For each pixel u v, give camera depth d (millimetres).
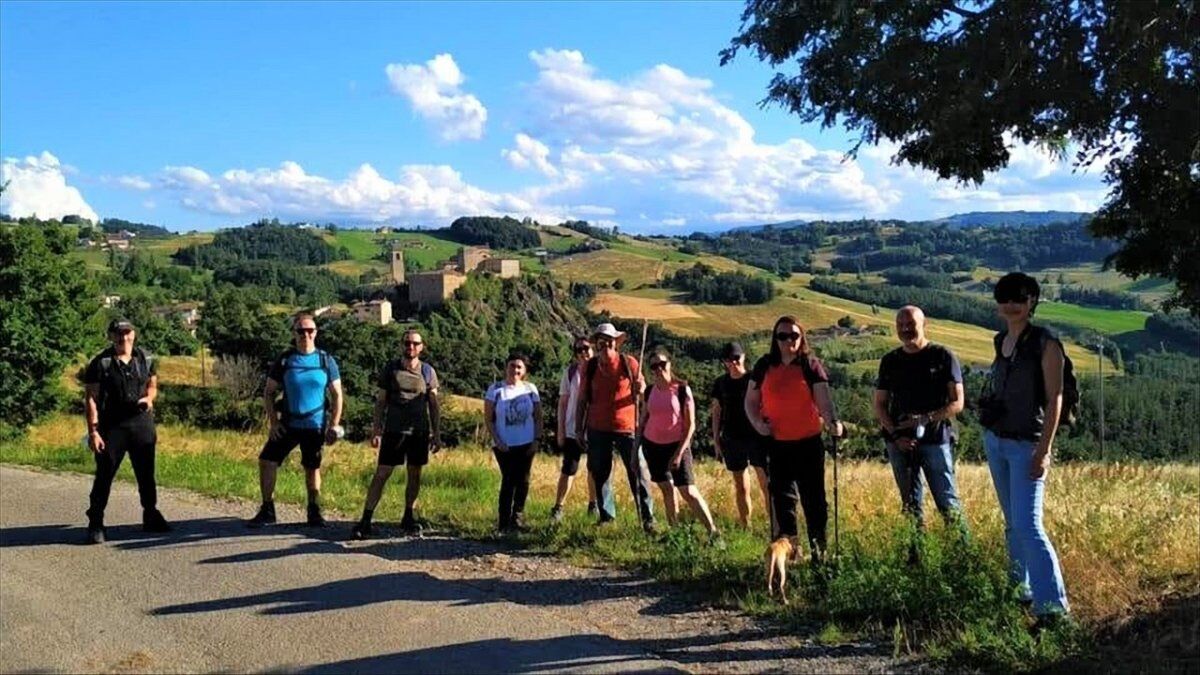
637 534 7500
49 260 21281
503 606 5605
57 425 21359
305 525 8031
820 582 5797
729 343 8328
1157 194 6004
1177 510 7664
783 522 6043
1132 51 5168
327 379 8062
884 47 5992
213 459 12352
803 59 6461
